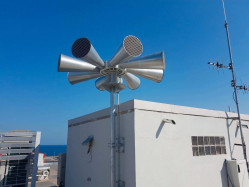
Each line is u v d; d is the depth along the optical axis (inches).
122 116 282.4
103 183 307.4
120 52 203.8
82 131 406.6
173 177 274.2
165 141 280.2
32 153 441.1
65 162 503.5
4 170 411.2
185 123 311.1
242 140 349.4
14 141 432.8
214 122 350.9
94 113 366.6
